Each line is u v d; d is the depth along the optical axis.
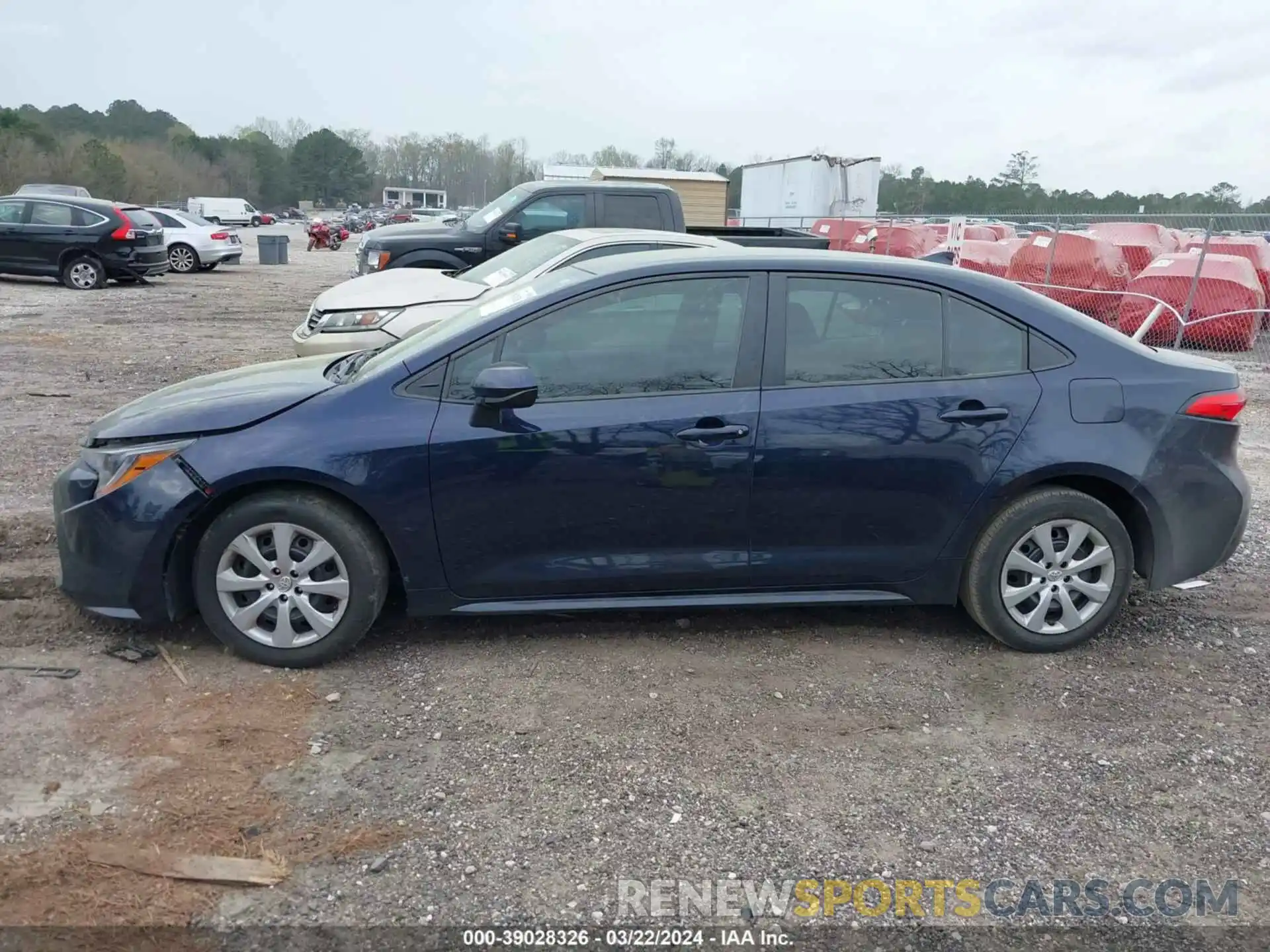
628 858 2.81
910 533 4.02
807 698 3.75
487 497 3.79
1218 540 4.21
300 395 3.88
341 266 29.62
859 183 30.34
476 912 2.59
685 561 3.95
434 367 3.84
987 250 17.03
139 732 3.33
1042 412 3.99
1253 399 10.25
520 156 123.44
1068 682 3.95
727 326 3.93
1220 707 3.78
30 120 77.44
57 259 17.98
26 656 3.83
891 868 2.81
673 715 3.59
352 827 2.89
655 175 29.41
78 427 7.54
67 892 2.57
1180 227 18.52
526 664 3.93
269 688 3.67
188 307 16.11
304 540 3.78
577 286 3.91
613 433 3.78
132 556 3.71
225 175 103.44
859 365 3.96
